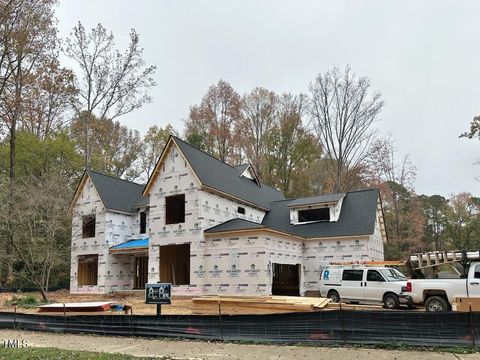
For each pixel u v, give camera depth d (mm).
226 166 31859
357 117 44812
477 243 56219
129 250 28484
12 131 34719
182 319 12586
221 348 10906
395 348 10008
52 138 41188
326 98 45438
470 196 59406
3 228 25031
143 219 31656
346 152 45188
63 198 27484
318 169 50375
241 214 29062
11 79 34562
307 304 15422
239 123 51250
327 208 29438
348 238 26812
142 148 54250
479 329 9586
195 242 24875
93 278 31906
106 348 11312
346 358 9336
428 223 61938
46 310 17094
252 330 11648
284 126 50719
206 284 24266
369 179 46094
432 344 9820
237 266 23453
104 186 31672
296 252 26953
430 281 16141
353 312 10664
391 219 50469
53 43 36344
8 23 32219
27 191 26453
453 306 15219
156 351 10734
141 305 20953
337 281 20391
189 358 9812
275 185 49594
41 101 38531
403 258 46500
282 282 28656
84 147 43656
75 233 31312
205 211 25406
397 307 18172
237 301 16453
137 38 40625
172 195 26453
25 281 31938
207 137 50500
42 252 26953
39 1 34156
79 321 14062
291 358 9602
